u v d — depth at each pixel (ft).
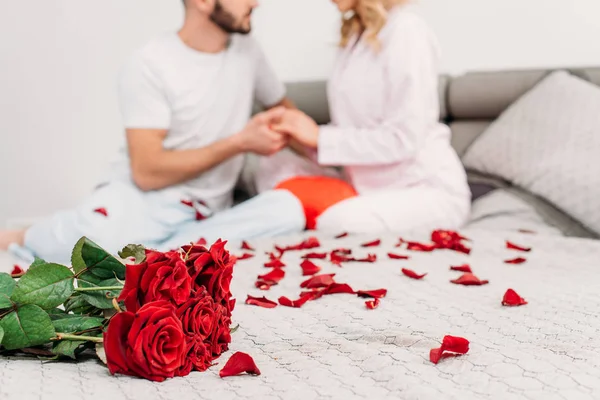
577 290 3.39
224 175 6.28
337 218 5.55
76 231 5.42
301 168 6.59
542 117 6.29
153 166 5.75
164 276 2.22
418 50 5.88
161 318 2.17
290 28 8.33
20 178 8.82
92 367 2.36
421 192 5.87
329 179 6.11
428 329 2.76
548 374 2.17
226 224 5.63
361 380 2.22
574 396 1.99
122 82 5.88
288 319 3.02
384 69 5.96
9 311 2.36
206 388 2.15
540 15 7.38
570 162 5.74
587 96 6.06
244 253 4.66
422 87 5.92
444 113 7.50
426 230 5.30
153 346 2.13
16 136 8.79
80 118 8.77
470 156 6.91
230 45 6.23
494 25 7.64
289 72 8.42
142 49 5.89
